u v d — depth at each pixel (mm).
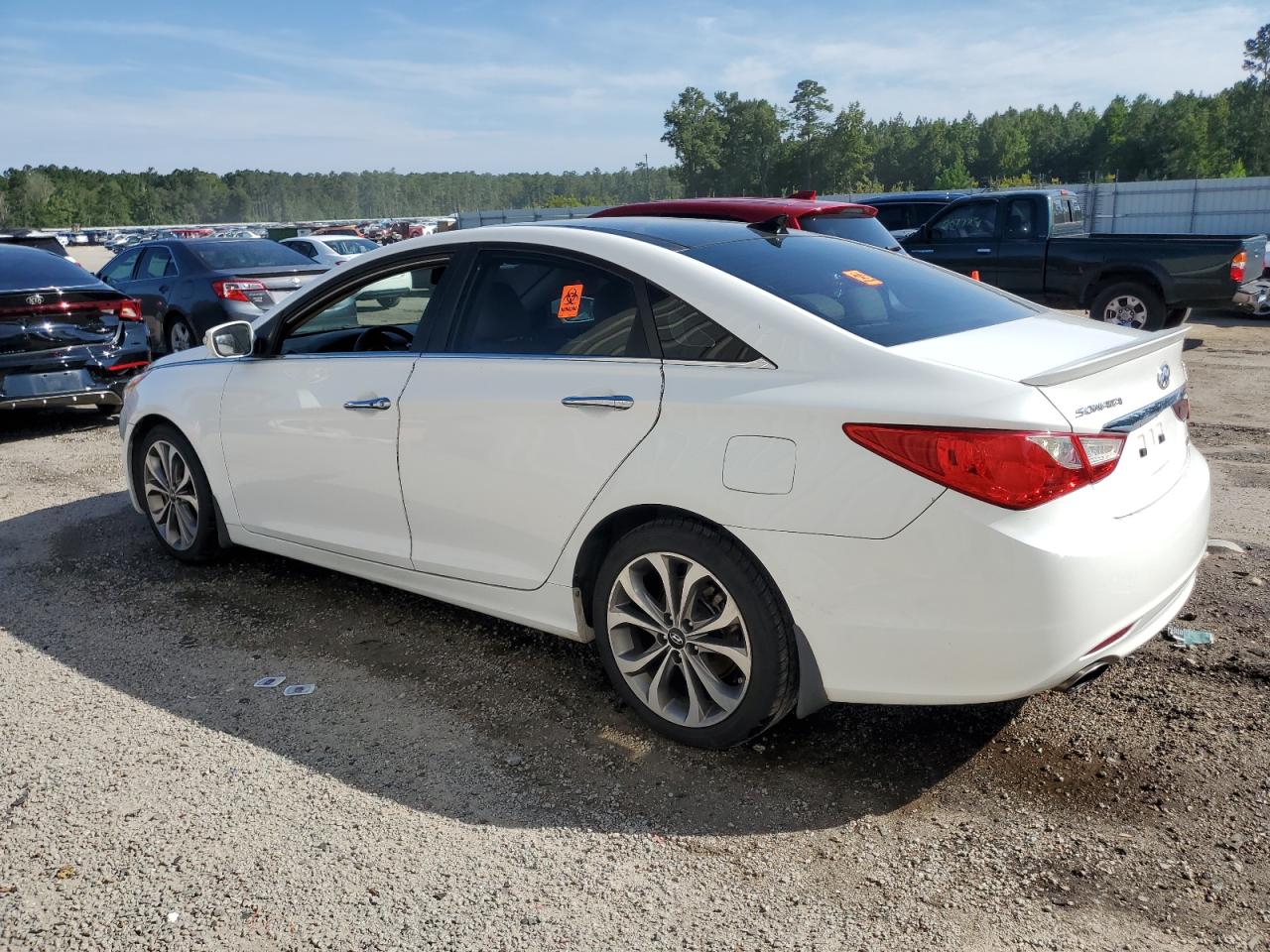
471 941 2305
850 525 2611
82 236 104438
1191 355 10742
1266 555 4484
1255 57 112188
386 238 48688
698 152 128750
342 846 2668
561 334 3281
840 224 8609
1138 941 2234
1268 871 2441
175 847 2666
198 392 4488
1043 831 2645
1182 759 2926
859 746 3104
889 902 2400
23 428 8523
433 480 3555
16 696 3557
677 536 2932
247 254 11656
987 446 2449
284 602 4383
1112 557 2523
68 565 4926
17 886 2518
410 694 3525
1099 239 11508
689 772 2996
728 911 2391
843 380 2697
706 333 2961
